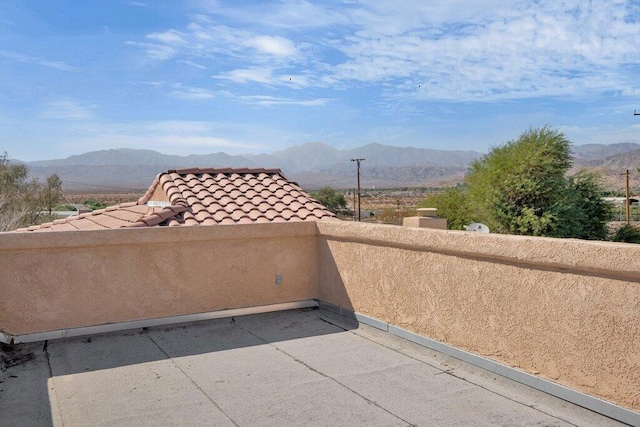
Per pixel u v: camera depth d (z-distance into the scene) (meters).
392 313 6.66
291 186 12.09
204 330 7.11
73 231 6.64
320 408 4.67
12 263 6.40
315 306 8.30
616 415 4.13
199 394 5.00
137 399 4.89
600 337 4.27
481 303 5.37
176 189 11.02
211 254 7.55
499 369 5.15
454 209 28.75
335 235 7.74
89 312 6.80
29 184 39.84
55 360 5.96
